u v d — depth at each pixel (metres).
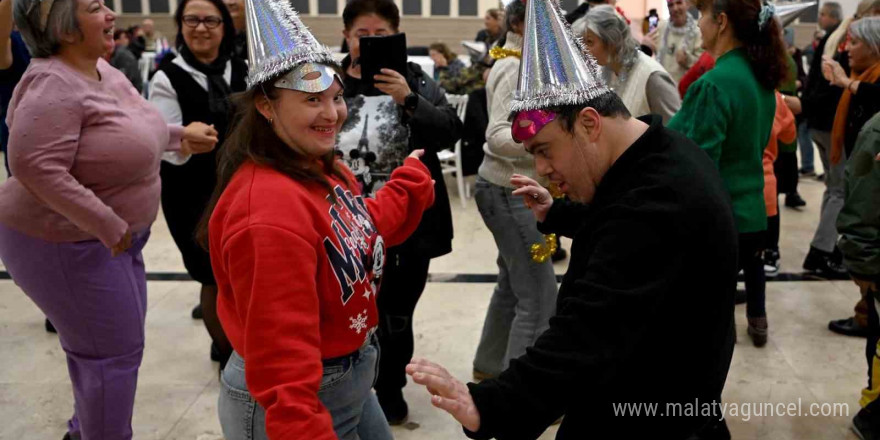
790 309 4.19
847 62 4.78
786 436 2.92
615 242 1.43
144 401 3.25
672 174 1.47
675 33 5.93
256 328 1.46
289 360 1.46
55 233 2.27
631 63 3.00
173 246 5.46
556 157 1.56
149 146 2.39
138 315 2.45
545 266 3.02
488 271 4.89
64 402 3.22
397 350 2.92
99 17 2.23
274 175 1.54
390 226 1.94
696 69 4.31
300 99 1.56
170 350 3.75
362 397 1.78
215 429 3.03
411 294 2.84
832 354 3.63
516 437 1.42
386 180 2.70
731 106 2.74
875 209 2.60
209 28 3.12
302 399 1.46
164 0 13.77
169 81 3.12
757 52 2.78
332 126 1.63
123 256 2.41
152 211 2.49
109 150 2.27
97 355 2.40
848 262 2.69
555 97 1.52
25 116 2.12
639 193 1.46
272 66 1.53
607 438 1.59
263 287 1.46
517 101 1.57
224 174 1.62
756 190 2.93
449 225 2.83
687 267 1.44
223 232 1.52
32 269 2.32
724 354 1.59
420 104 2.61
